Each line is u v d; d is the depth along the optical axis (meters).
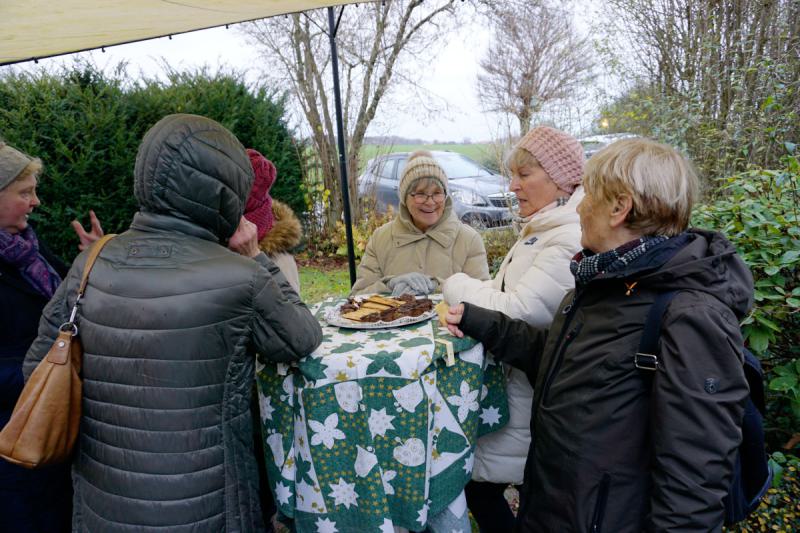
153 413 1.20
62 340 1.22
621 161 1.16
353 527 1.46
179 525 1.22
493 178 7.05
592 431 1.15
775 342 2.15
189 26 2.44
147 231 1.27
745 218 2.11
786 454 2.21
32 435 1.17
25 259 1.73
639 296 1.14
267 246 1.87
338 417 1.41
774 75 3.57
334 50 3.30
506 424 1.71
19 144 4.76
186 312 1.18
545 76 8.55
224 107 6.28
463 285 1.79
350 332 1.63
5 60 2.29
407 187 2.49
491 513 1.83
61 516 1.70
